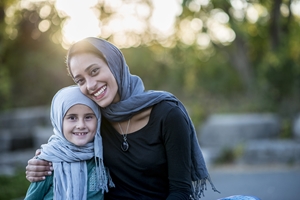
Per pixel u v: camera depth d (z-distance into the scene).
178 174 2.63
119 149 2.74
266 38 16.83
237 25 15.42
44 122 13.62
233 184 8.38
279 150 10.65
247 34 16.11
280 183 8.25
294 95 13.69
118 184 2.78
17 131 12.74
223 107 14.54
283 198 7.02
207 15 15.72
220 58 19.64
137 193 2.72
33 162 2.73
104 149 2.79
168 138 2.65
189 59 18.39
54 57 19.06
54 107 2.80
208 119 12.94
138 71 22.19
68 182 2.69
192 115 12.99
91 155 2.77
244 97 15.48
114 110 2.72
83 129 2.74
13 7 12.78
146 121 2.72
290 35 16.08
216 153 11.36
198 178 2.83
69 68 2.77
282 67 13.84
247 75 15.90
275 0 14.73
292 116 12.69
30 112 14.16
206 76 19.86
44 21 18.53
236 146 11.35
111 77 2.70
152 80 22.11
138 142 2.71
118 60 2.75
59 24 18.34
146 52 21.83
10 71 18.05
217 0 14.85
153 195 2.71
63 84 19.03
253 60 17.56
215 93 19.16
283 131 12.10
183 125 2.67
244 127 11.94
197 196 2.86
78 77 2.71
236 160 10.97
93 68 2.68
